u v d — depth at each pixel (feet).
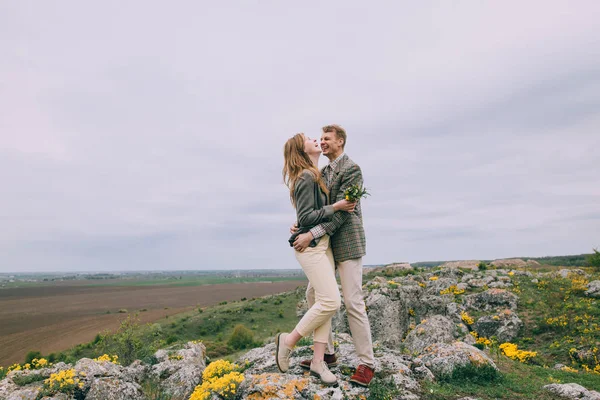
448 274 100.37
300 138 15.35
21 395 21.71
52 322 278.87
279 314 215.72
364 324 15.79
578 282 79.56
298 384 15.80
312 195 14.48
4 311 355.97
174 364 32.53
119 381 24.09
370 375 16.05
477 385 20.76
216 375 20.43
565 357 54.39
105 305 387.96
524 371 30.89
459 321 70.13
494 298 75.87
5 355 179.52
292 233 15.87
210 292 516.73
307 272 14.80
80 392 22.85
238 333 145.18
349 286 15.48
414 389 18.24
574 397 20.01
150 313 301.63
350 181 15.40
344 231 15.48
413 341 51.47
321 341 15.67
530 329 66.08
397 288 71.36
